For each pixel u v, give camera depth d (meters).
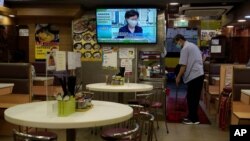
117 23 6.39
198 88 5.95
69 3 6.24
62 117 2.31
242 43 9.27
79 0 5.98
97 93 6.46
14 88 5.21
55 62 3.95
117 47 6.53
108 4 6.32
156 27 6.33
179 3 6.32
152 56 6.42
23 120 2.20
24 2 6.20
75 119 2.25
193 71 5.90
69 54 4.81
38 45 7.04
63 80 2.48
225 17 9.05
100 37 6.46
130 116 2.51
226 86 5.83
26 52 7.08
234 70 4.93
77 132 5.21
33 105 2.83
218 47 9.17
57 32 7.01
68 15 6.33
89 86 4.89
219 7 7.35
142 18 6.32
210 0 6.19
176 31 13.38
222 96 5.66
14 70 5.22
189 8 7.51
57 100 2.42
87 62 6.59
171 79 13.95
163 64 6.43
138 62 6.48
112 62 6.53
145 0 5.98
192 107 6.02
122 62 6.51
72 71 4.94
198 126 5.82
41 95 5.80
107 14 6.38
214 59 9.23
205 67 8.26
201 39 11.77
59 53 4.00
